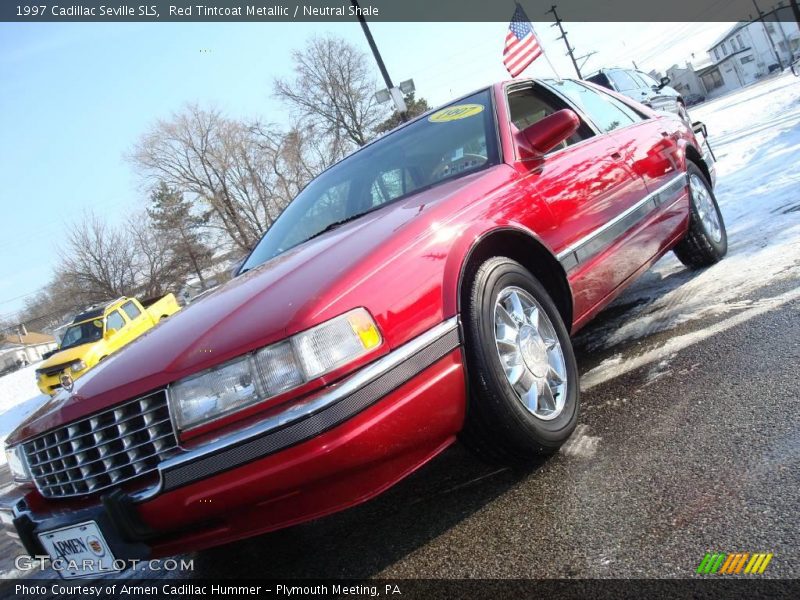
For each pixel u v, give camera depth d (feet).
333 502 5.91
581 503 6.57
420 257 6.93
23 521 7.07
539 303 8.23
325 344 5.89
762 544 5.10
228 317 6.52
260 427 5.70
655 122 14.11
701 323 10.89
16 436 7.40
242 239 144.56
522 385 7.58
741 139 38.93
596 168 10.55
